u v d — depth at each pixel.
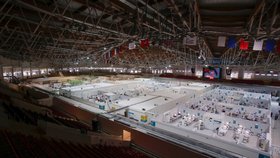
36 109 12.36
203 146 8.34
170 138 8.92
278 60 28.81
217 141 10.16
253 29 9.41
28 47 16.48
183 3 7.22
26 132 7.24
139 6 8.40
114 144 8.95
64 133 8.19
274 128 16.95
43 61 29.31
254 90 29.03
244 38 11.90
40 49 20.95
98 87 22.16
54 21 11.21
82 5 8.97
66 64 37.53
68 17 8.68
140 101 17.64
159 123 12.41
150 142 9.07
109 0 7.56
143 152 9.15
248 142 13.18
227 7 7.79
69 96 16.86
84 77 32.03
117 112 13.40
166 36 13.73
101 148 7.25
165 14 9.37
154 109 14.45
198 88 26.77
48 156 4.93
